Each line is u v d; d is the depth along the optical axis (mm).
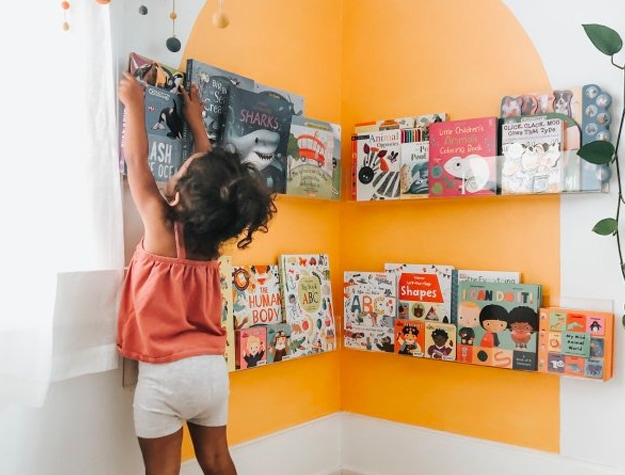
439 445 2660
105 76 1871
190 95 2143
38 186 1672
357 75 2916
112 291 1907
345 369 2936
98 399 1953
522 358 2361
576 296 2369
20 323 1629
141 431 1806
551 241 2424
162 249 1868
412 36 2766
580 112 2301
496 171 2398
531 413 2459
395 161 2621
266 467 2576
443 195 2490
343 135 2932
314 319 2668
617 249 2293
